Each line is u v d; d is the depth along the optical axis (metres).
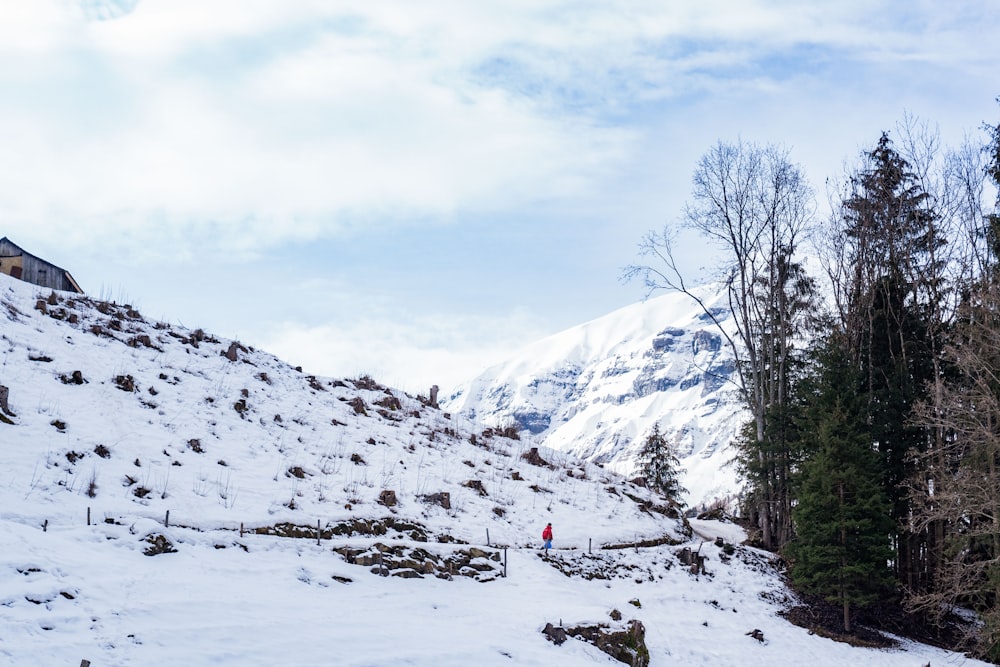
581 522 32.03
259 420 29.78
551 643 19.25
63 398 24.97
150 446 24.44
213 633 14.81
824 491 31.91
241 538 21.20
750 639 26.53
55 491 20.03
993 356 29.31
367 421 34.50
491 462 35.31
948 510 28.03
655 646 23.30
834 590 31.00
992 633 28.08
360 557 22.33
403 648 16.28
